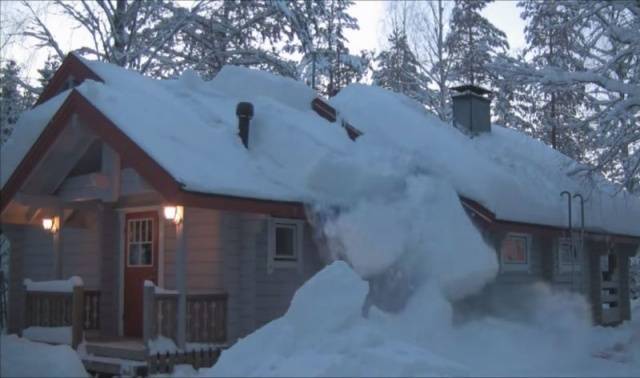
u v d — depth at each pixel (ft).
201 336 34.45
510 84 51.08
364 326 29.78
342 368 25.81
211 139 37.96
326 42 80.48
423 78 94.32
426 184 38.88
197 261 37.11
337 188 37.73
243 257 36.94
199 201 32.35
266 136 40.22
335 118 44.98
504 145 56.29
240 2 73.26
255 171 37.19
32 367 28.91
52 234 43.62
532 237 50.60
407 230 36.37
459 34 91.97
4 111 67.97
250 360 27.55
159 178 32.40
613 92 50.21
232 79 48.55
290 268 38.40
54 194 40.91
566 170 55.47
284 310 37.91
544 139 83.10
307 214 36.96
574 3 46.52
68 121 37.01
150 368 31.78
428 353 28.73
